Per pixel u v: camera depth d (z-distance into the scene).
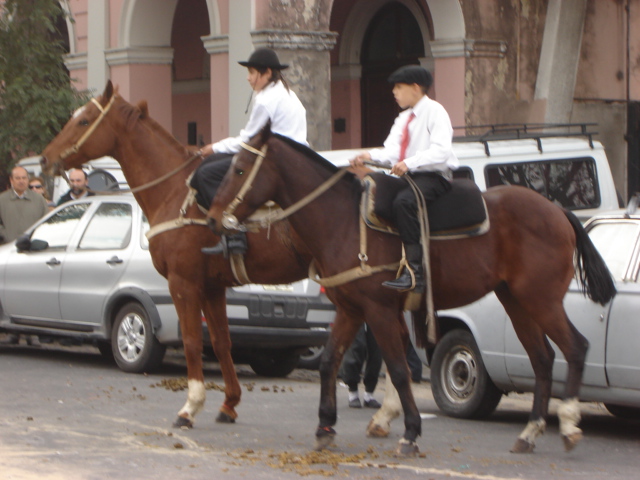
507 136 14.38
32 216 14.67
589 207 14.62
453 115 20.03
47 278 13.06
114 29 21.22
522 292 8.02
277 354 12.76
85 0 21.72
